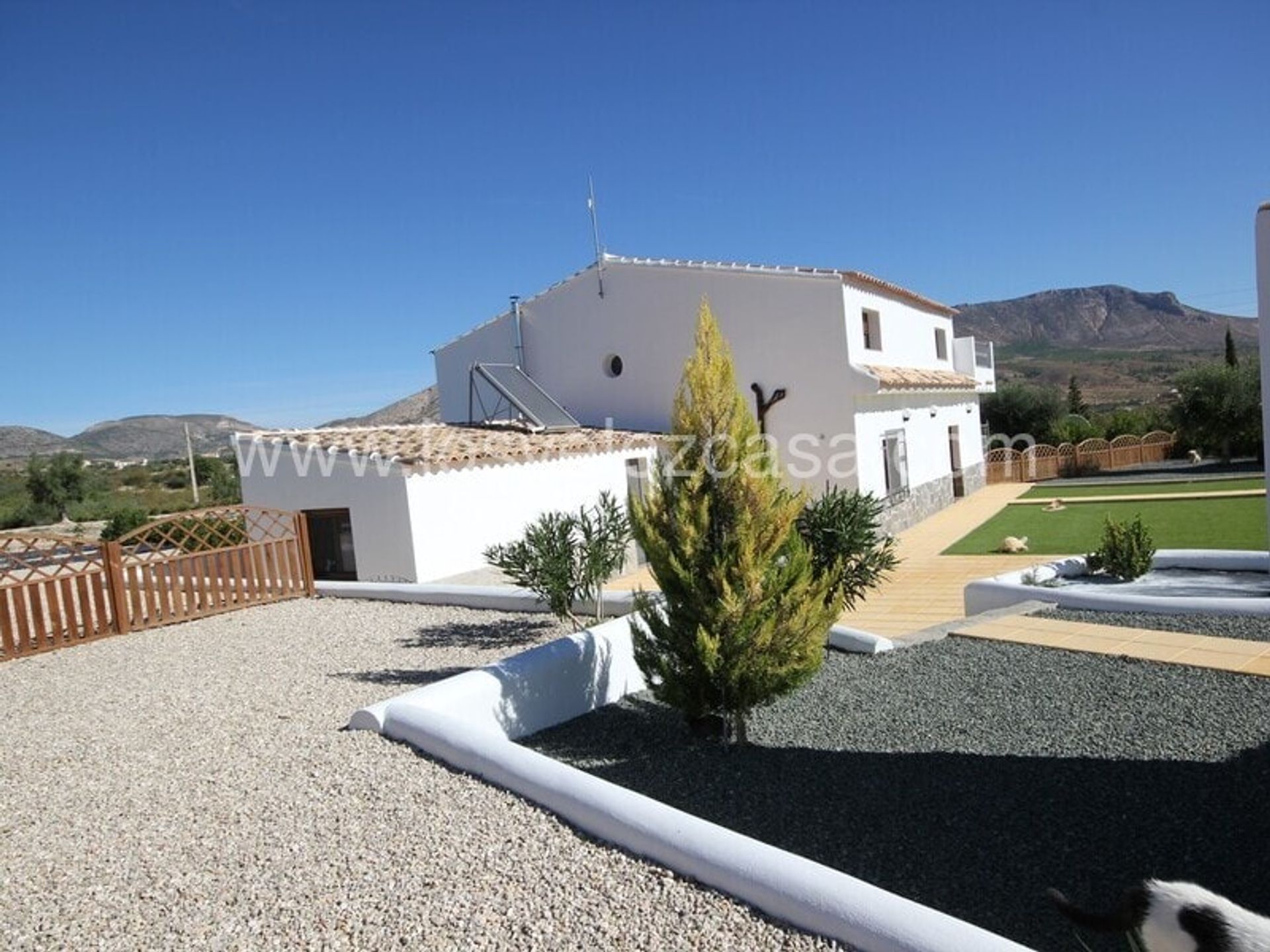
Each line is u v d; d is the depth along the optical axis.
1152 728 6.39
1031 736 6.54
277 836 4.89
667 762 6.75
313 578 14.32
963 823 5.32
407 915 3.96
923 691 7.84
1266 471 4.46
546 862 4.39
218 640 11.06
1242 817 5.01
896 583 14.81
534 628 10.80
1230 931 2.47
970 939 3.24
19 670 10.06
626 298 22.17
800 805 5.79
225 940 3.83
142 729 7.22
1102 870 4.64
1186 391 35.69
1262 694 6.77
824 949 3.52
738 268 20.22
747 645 6.50
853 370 18.81
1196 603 9.28
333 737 6.56
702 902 3.95
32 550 11.12
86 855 4.80
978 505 26.39
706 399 6.55
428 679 8.41
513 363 24.41
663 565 6.66
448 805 5.16
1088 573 12.77
